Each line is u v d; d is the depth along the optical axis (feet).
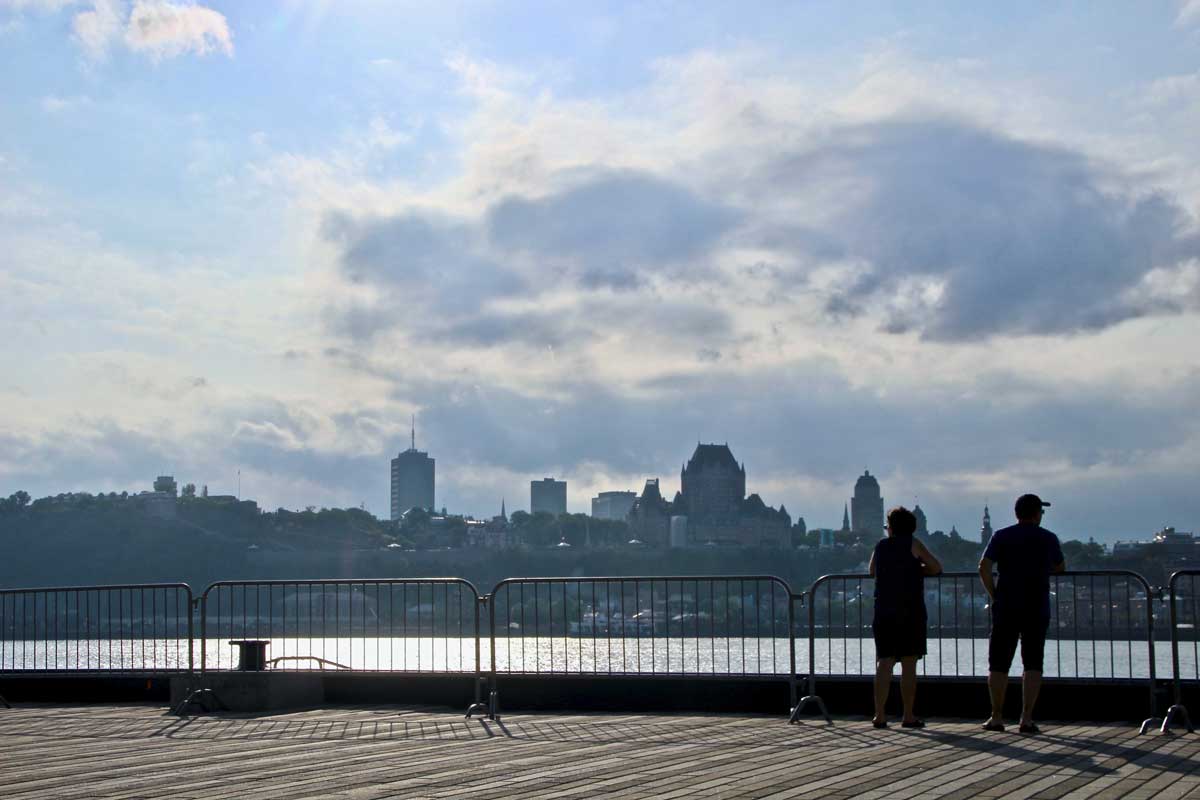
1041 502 43.80
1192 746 38.60
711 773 33.27
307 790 30.86
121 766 36.24
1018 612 43.01
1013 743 39.68
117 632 129.18
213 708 56.80
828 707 51.47
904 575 45.16
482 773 33.73
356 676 59.11
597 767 34.81
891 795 29.09
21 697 64.59
